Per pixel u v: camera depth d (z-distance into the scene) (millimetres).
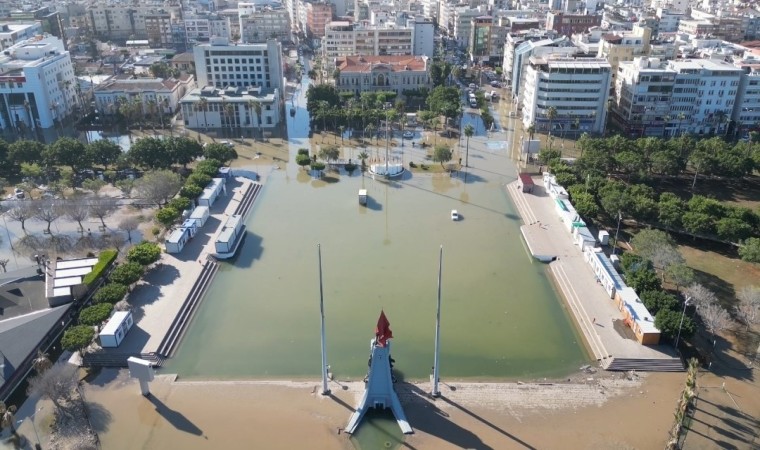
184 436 118250
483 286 173875
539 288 173500
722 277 175375
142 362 125000
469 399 128750
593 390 131375
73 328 137750
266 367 139250
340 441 117688
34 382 122312
